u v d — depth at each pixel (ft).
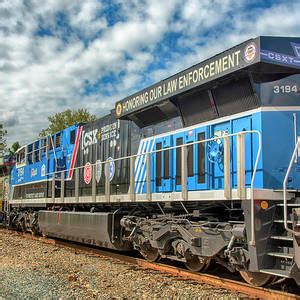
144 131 35.09
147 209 34.60
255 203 22.00
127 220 34.55
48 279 27.58
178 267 31.71
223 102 27.07
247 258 22.80
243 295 22.90
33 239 54.65
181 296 22.84
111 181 38.68
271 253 21.61
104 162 39.06
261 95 24.56
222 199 24.45
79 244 48.19
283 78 24.64
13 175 67.82
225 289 24.58
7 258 37.11
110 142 40.14
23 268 31.89
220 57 25.32
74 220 42.68
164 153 31.81
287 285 24.23
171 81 29.86
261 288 23.09
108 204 39.09
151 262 33.04
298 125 24.38
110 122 40.63
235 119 26.02
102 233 36.78
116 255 37.76
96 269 31.48
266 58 22.57
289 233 21.49
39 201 53.83
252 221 21.76
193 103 29.35
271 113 24.41
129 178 35.91
